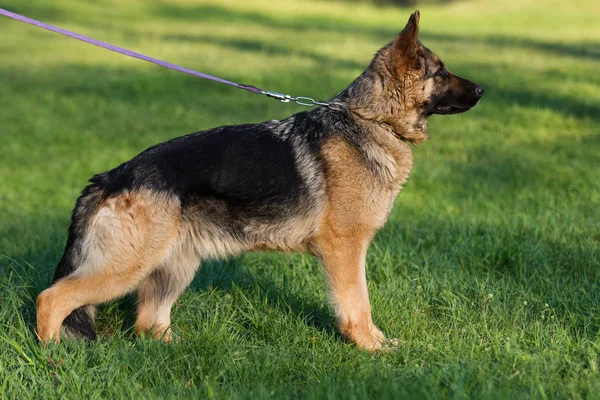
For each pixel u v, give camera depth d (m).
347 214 4.38
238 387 3.71
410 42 4.50
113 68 16.88
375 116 4.54
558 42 21.11
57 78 15.94
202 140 4.37
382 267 5.48
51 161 10.61
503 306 4.79
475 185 8.24
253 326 4.65
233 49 19.56
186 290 5.12
